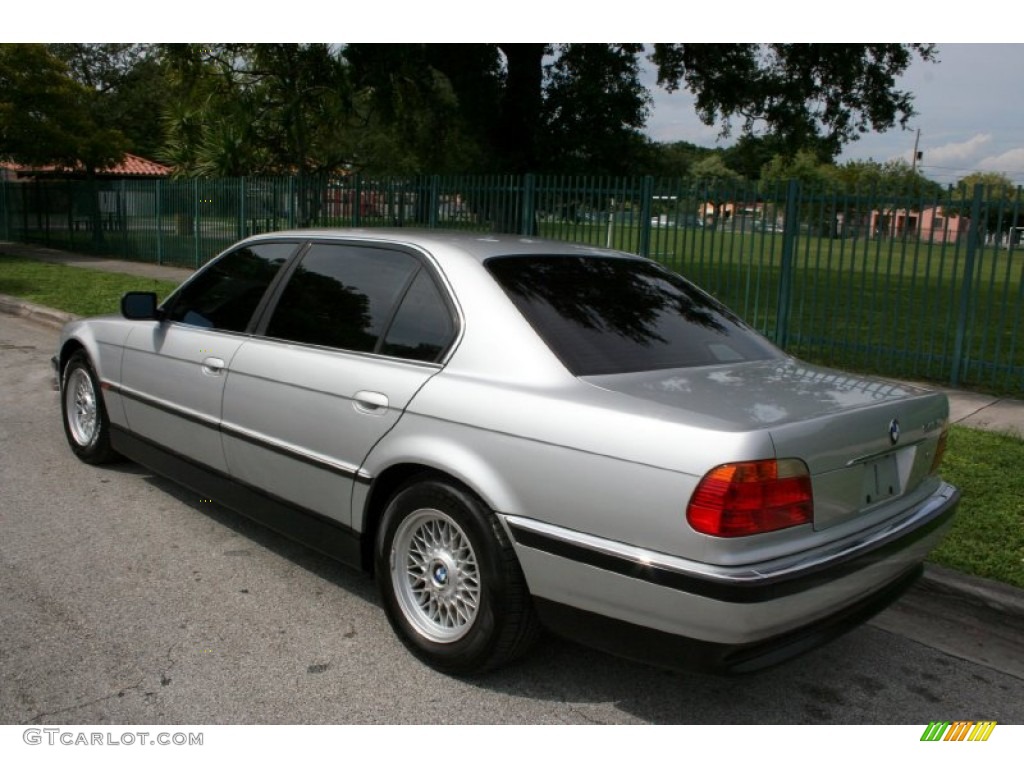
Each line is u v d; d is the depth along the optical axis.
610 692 3.42
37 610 3.90
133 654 3.55
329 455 3.84
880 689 3.55
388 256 3.99
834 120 21.53
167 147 21.80
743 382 3.35
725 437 2.75
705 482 2.73
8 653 3.52
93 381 5.67
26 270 18.77
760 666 2.85
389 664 3.55
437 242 3.89
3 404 7.70
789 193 10.45
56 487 5.52
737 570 2.72
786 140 22.08
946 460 6.21
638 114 23.58
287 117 19.31
